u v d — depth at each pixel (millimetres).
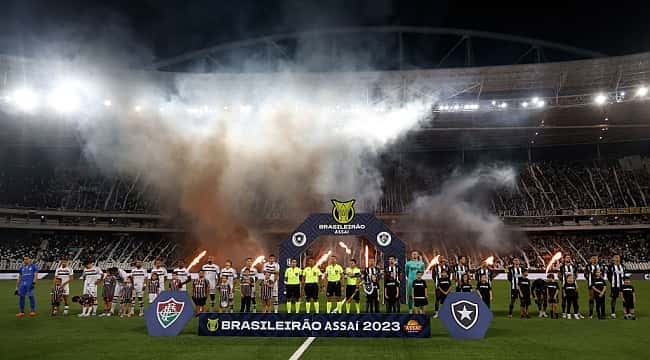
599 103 45562
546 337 14164
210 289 20359
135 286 19766
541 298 20453
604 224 53156
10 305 23000
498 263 50656
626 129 53094
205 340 13484
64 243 54438
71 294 28984
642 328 16016
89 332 15062
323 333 13828
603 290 18641
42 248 53188
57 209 54594
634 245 51969
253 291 19609
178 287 19734
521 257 53062
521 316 19234
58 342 13375
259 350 12094
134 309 21000
